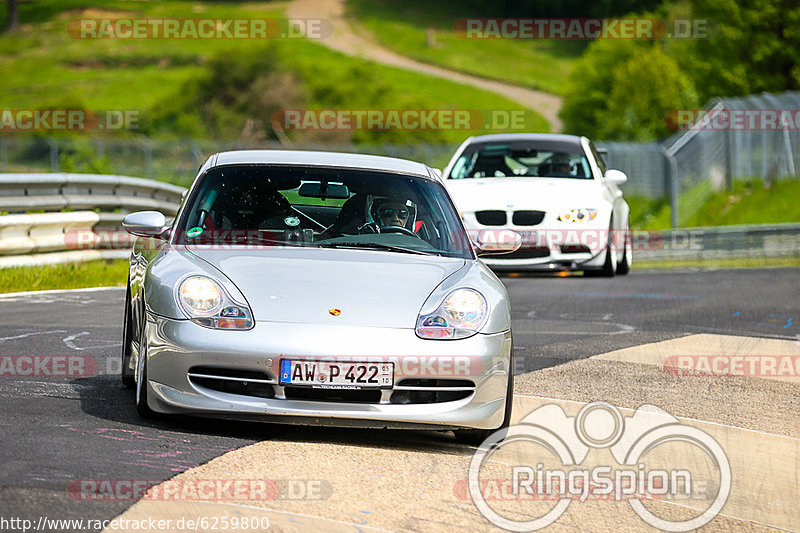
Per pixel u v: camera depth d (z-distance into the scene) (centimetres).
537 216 4366
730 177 12662
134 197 5634
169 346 1805
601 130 19250
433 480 1647
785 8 18062
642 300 4434
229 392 1798
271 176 2238
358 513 1423
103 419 1869
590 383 2522
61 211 5034
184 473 1538
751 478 1827
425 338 1830
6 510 1301
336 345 1784
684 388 2525
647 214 12081
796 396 2511
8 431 1727
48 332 2920
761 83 18250
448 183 4625
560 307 4097
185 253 1994
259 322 1802
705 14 18750
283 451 1728
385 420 1795
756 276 6134
